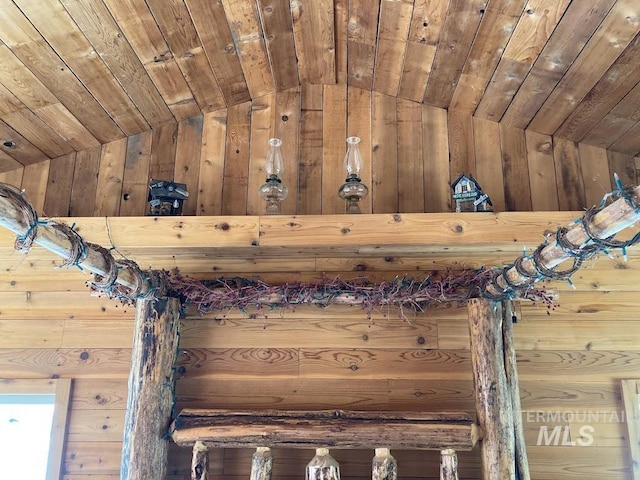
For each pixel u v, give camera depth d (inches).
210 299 98.3
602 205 56.4
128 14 82.3
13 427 101.1
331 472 87.9
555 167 105.7
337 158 108.1
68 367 102.0
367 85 110.6
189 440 90.8
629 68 85.1
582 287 102.7
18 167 107.7
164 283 95.4
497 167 106.2
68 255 64.1
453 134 108.5
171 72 96.9
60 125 99.7
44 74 87.5
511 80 96.1
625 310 101.6
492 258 103.3
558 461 95.4
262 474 89.0
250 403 99.7
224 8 88.1
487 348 92.2
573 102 96.0
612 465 95.0
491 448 88.1
